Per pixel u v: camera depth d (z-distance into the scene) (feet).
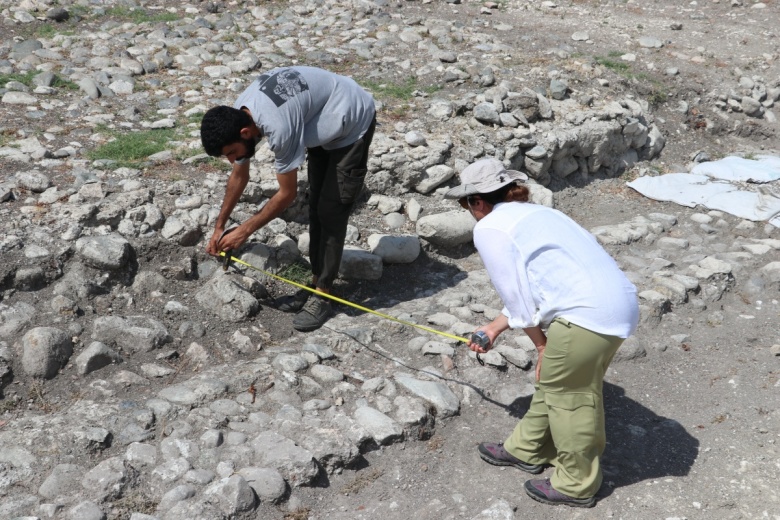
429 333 15.34
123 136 19.77
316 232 15.30
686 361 15.49
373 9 31.78
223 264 15.96
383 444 12.49
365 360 14.53
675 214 21.90
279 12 30.81
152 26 27.96
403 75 25.49
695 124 27.30
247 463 11.72
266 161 18.63
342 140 14.14
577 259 10.34
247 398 13.12
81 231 15.53
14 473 11.21
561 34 31.55
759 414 13.89
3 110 20.49
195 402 12.82
